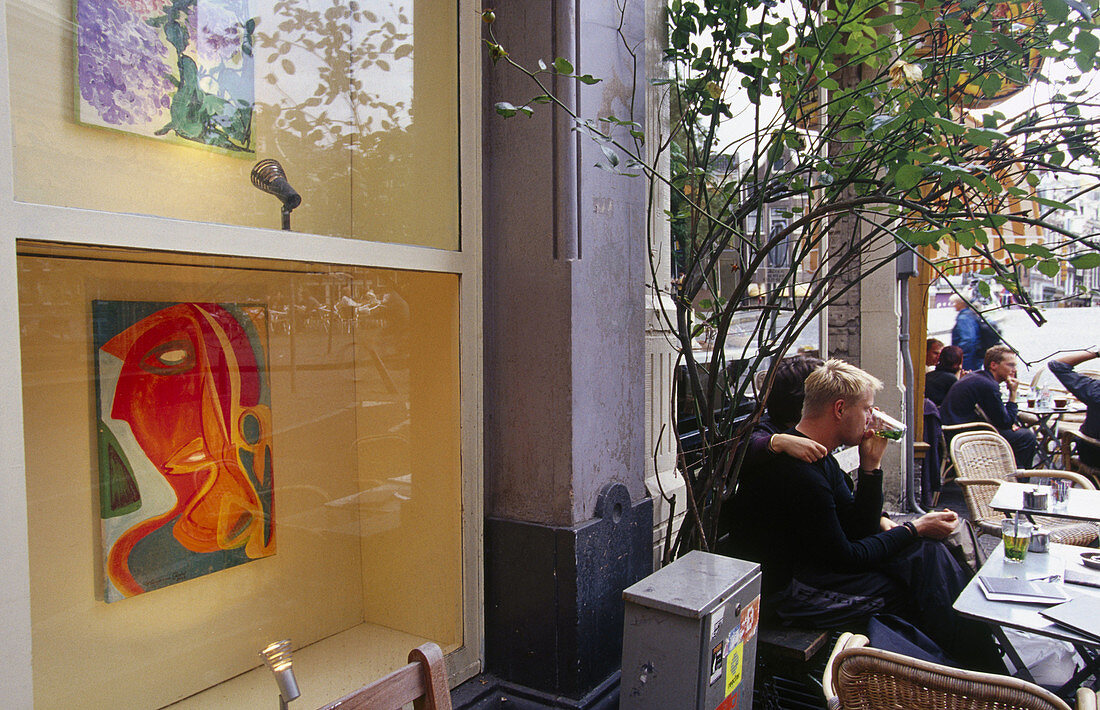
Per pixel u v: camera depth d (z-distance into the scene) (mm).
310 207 2211
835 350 6352
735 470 2840
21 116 1553
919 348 6898
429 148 2539
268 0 2107
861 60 2660
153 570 1881
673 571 2195
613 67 2775
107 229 1688
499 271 2678
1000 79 2277
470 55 2600
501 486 2701
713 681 2016
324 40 2260
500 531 2666
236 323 2066
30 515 1612
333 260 2234
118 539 1797
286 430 2221
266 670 2158
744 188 3109
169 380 1903
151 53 1816
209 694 2031
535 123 2580
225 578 2070
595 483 2693
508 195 2650
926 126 2320
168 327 1892
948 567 2994
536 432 2615
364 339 2426
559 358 2561
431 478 2625
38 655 1636
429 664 1508
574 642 2549
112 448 1775
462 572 2646
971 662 2889
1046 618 2414
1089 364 8125
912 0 2326
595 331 2678
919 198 2287
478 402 2656
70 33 1646
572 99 2541
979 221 1840
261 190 2080
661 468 3490
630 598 2035
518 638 2656
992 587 2662
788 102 2768
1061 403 7203
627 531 2840
